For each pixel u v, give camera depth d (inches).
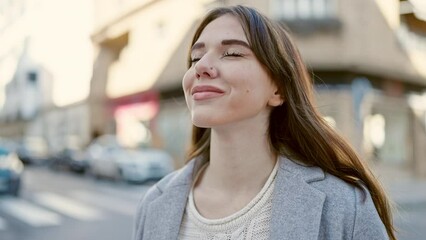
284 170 45.3
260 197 44.7
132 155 591.5
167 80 737.0
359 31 557.9
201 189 49.3
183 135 703.1
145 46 800.9
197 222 46.4
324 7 557.0
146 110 803.4
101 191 510.9
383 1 585.9
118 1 882.8
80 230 299.0
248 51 43.9
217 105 42.8
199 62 43.4
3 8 1573.6
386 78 597.0
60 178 679.1
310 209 42.2
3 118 1537.9
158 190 53.6
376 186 47.9
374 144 591.2
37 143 1021.2
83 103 1011.9
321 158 46.5
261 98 44.5
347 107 537.6
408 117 639.1
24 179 657.6
